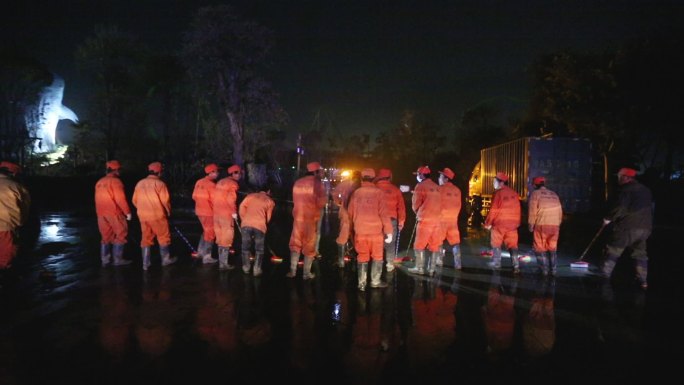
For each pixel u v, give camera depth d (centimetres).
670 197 2089
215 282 827
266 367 479
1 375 457
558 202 902
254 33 2703
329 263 1002
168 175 3131
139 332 575
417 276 888
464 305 699
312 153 3947
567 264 1034
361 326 604
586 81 2136
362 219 775
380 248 788
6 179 783
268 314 649
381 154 5103
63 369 472
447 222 934
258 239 873
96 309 666
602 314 662
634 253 827
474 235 1533
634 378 463
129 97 3062
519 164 1786
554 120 2389
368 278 864
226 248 922
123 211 955
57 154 3688
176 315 642
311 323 614
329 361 495
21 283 812
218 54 2664
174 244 1256
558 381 455
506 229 922
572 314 661
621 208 826
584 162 1717
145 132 3219
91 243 1257
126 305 687
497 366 486
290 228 1570
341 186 952
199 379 451
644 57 1933
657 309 689
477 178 2405
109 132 3047
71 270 920
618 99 2039
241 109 2750
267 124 2838
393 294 758
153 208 916
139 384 440
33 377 454
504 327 604
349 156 4844
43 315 638
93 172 3130
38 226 1549
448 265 999
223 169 2731
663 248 1256
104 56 2998
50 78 3119
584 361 501
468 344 545
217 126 2891
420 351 523
